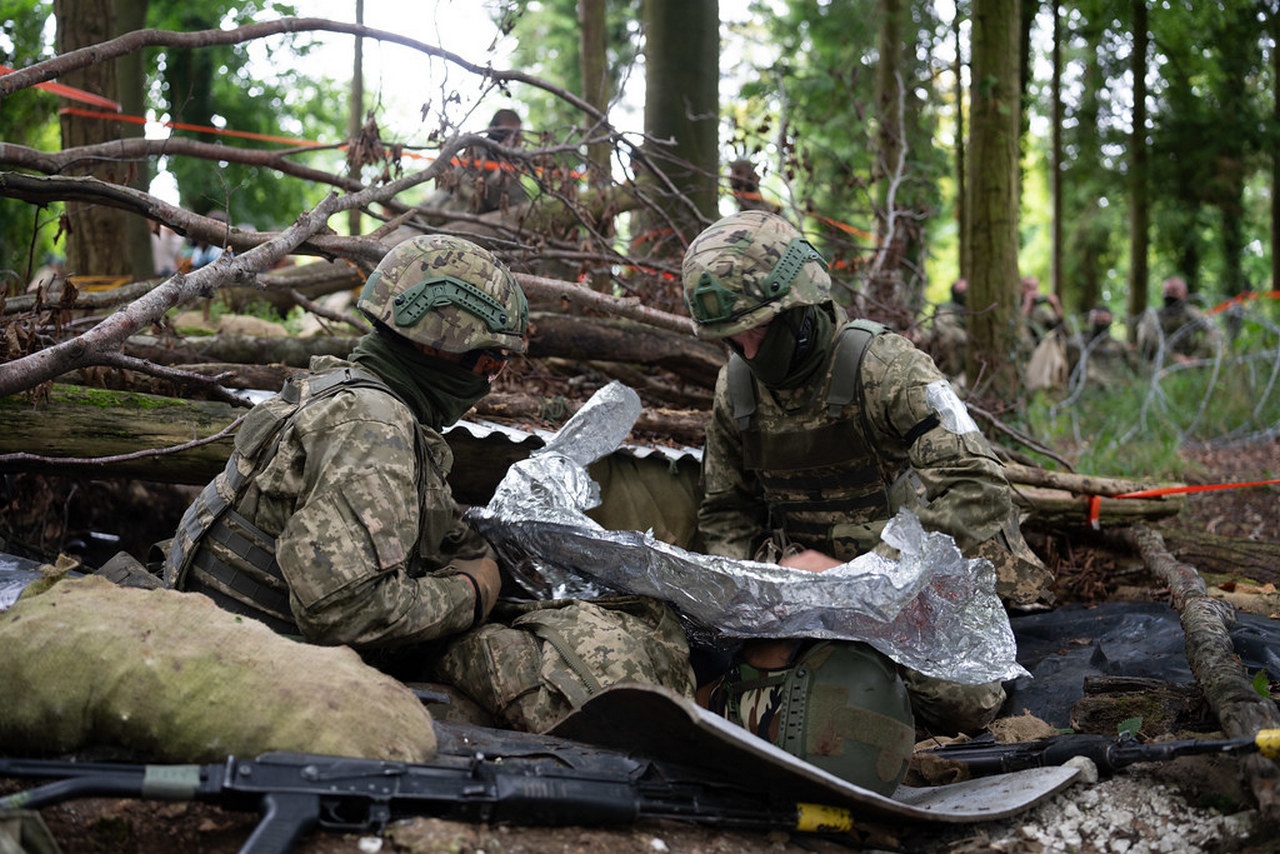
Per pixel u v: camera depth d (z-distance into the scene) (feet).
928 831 8.63
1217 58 53.31
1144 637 13.20
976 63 25.89
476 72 14.96
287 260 24.79
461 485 13.48
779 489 10.84
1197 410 32.76
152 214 13.16
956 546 8.89
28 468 12.36
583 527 9.63
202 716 7.32
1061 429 30.89
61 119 20.40
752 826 8.05
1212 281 63.41
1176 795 8.64
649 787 7.93
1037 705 11.85
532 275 15.28
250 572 9.10
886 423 10.10
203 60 33.01
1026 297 42.16
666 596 9.44
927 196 30.58
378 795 7.06
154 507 15.28
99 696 7.33
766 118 20.34
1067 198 60.03
